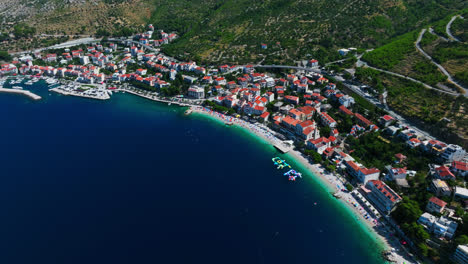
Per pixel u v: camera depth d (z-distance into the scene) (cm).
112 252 14550
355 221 16488
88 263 14012
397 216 15850
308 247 15000
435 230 14538
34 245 14975
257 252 14650
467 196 15925
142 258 14212
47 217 16662
